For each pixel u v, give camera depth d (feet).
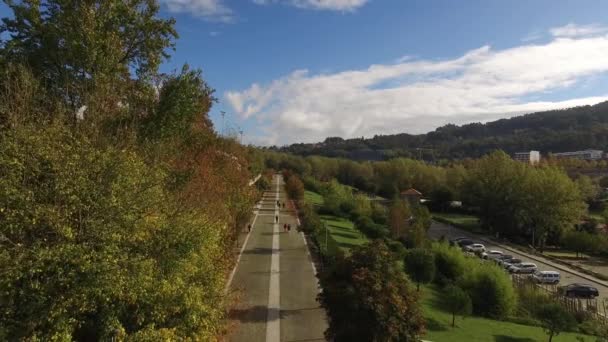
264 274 86.07
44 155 31.48
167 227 37.93
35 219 28.55
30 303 28.68
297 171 375.66
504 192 196.95
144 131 65.36
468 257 108.58
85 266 28.53
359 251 47.88
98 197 32.14
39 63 61.52
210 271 43.32
